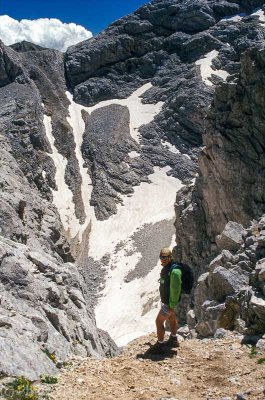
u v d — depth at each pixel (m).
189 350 13.43
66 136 139.88
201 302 26.16
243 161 46.25
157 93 154.00
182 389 10.66
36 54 163.75
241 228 26.23
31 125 128.75
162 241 104.06
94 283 94.62
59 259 34.28
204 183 49.91
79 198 125.50
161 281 13.31
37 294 15.20
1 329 12.20
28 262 17.16
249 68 45.69
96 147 138.25
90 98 159.25
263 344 12.97
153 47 164.00
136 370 11.97
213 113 49.56
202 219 50.72
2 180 36.56
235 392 10.22
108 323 77.31
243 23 159.00
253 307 14.20
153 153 136.88
